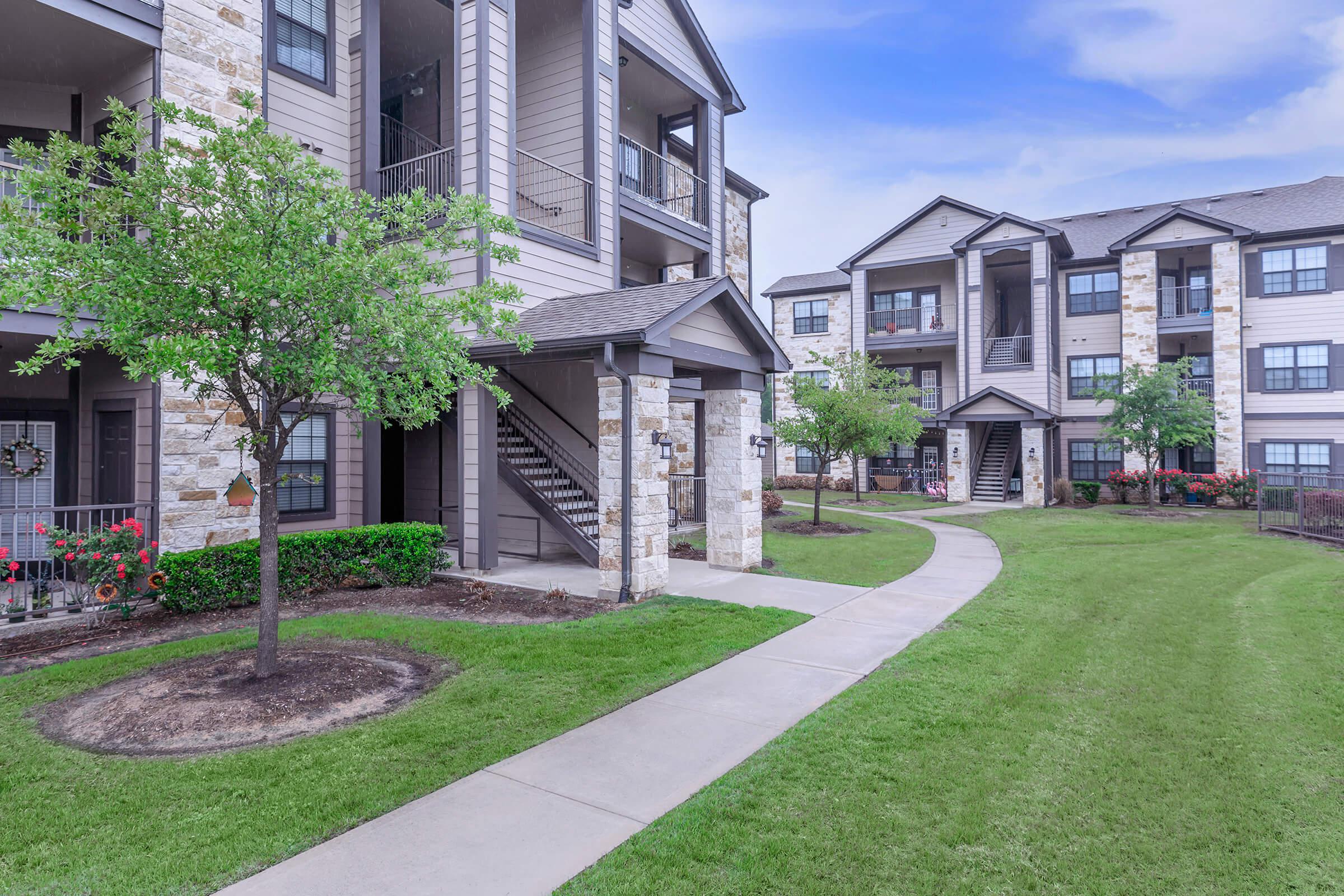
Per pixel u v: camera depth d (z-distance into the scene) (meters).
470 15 11.50
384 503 14.98
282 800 4.28
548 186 14.20
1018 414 24.31
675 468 17.97
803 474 32.66
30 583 10.07
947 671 6.71
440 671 6.77
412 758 4.86
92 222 5.45
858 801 4.29
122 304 5.15
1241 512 21.45
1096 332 26.36
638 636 7.91
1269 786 4.47
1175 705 5.84
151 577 8.53
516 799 4.33
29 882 3.48
